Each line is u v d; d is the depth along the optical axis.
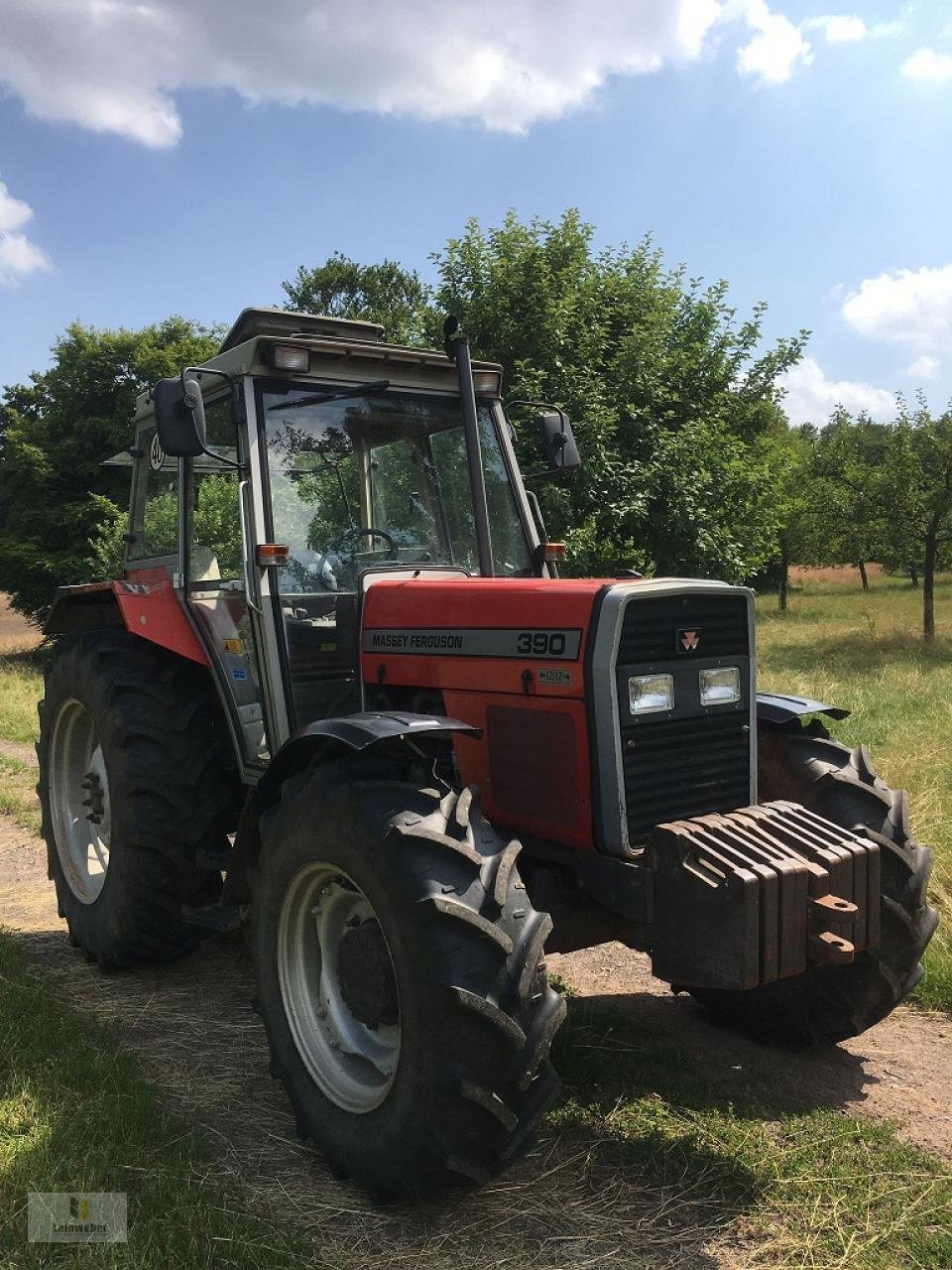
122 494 23.80
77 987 4.30
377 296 39.22
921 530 18.27
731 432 14.11
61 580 22.92
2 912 5.43
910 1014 3.99
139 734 4.16
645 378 11.41
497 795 3.24
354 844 2.73
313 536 3.79
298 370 3.71
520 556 4.25
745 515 12.54
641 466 11.11
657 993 4.25
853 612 27.31
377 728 2.84
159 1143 2.91
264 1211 2.66
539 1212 2.68
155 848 4.12
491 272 11.46
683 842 2.80
